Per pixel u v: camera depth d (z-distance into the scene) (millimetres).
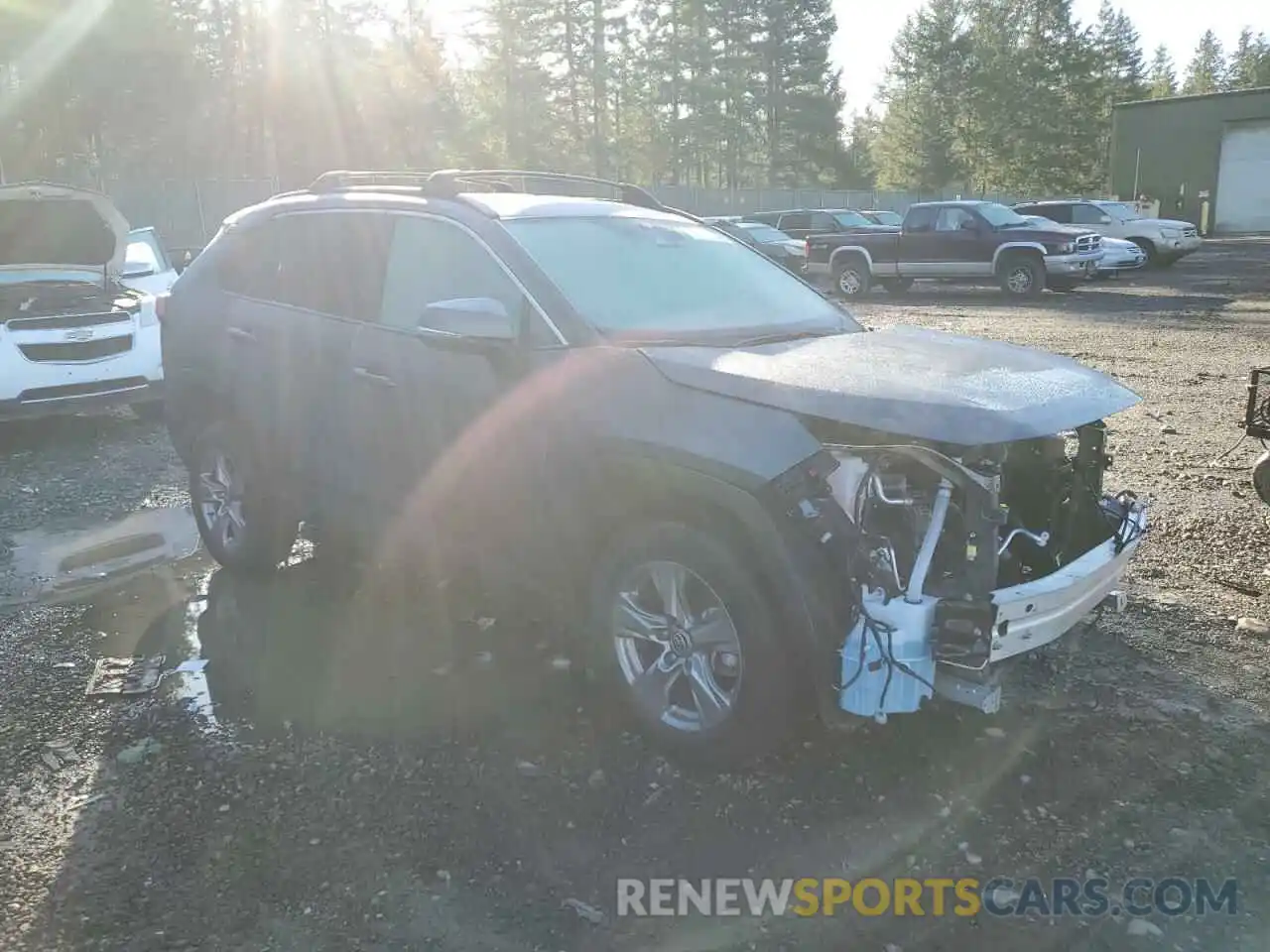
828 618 3172
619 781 3564
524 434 3924
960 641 3129
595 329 3951
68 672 4504
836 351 3863
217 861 3180
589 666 4016
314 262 5070
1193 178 45812
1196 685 4199
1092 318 16594
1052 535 3834
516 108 60500
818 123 66625
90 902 2998
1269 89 43125
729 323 4297
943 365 3668
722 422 3383
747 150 69438
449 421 4227
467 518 4246
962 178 73562
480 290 4246
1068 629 3586
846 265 22953
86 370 8766
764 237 26359
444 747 3811
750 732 3379
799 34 66812
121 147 31094
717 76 64375
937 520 3223
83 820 3404
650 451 3477
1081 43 71062
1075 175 71062
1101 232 26438
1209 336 14141
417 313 4480
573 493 3795
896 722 3924
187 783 3607
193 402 5703
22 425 9781
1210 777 3555
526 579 4109
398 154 48312
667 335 4055
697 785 3531
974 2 72938
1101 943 2814
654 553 3549
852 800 3443
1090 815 3361
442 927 2879
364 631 4895
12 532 6535
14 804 3504
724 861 3154
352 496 4816
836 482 3322
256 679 4395
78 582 5629
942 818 3352
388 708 4121
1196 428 8656
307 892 3027
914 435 3123
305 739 3887
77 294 9438
